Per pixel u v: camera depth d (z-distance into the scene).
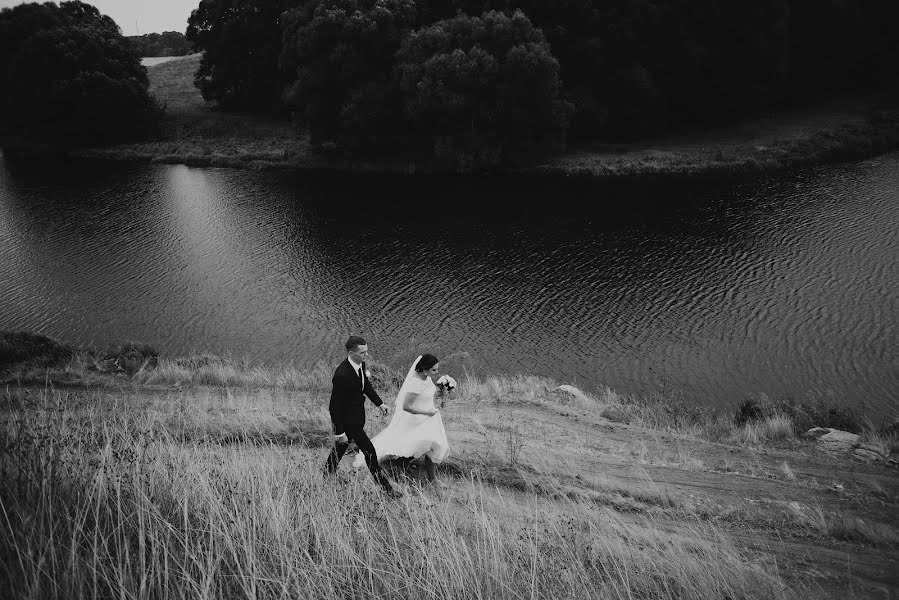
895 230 39.44
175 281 35.44
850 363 25.69
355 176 57.69
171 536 4.92
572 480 8.13
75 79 66.19
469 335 29.11
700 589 5.55
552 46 61.91
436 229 43.38
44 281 35.19
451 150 56.06
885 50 74.88
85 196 51.31
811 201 45.62
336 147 63.50
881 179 49.75
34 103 67.88
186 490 5.38
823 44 71.50
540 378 18.53
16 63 67.88
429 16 63.78
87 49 69.44
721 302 31.64
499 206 47.81
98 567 4.34
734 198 47.34
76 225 44.38
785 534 7.11
